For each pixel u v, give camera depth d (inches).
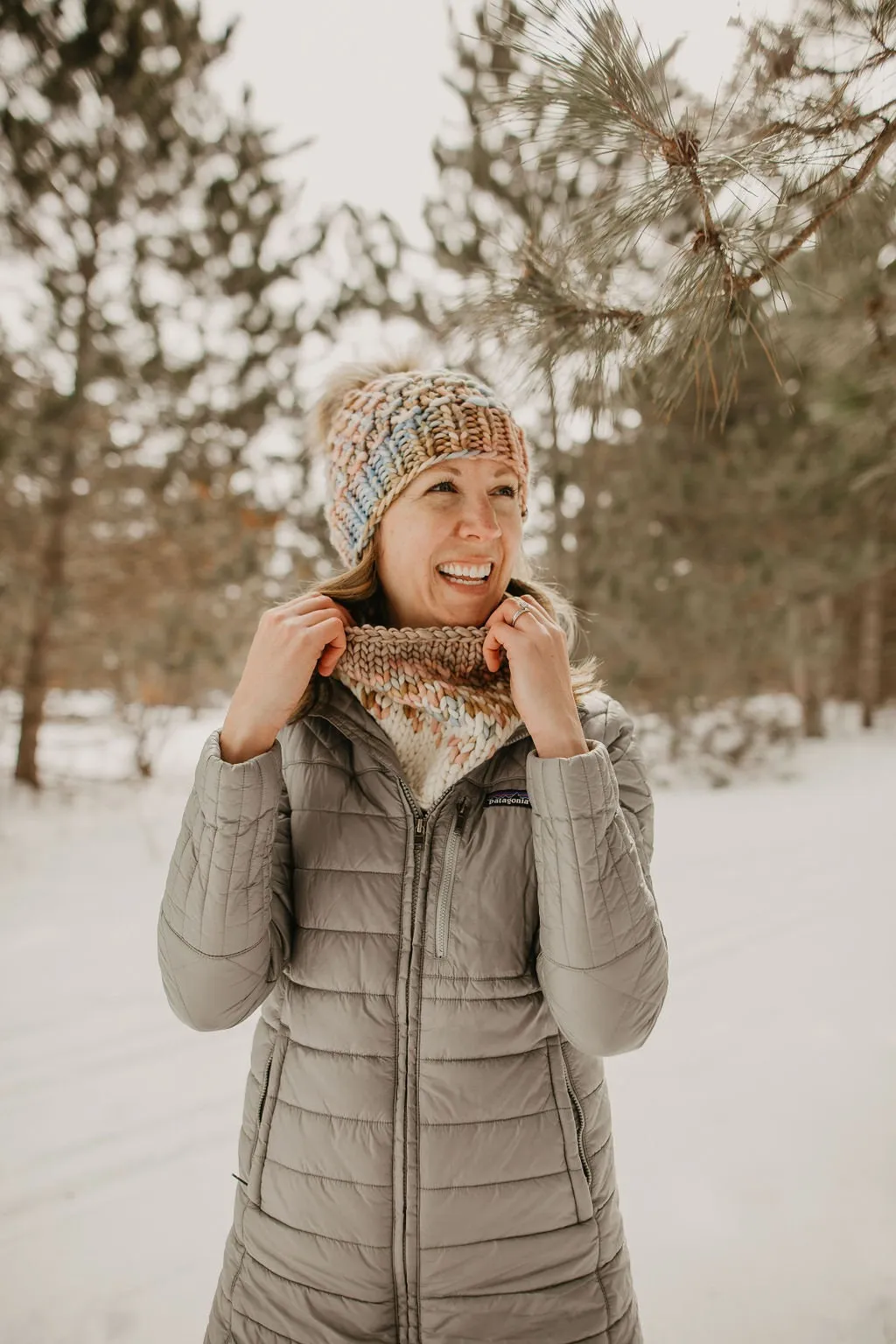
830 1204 77.9
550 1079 37.1
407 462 39.7
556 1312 35.7
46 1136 96.7
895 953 142.7
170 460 297.1
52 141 267.3
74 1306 69.7
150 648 281.9
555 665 36.0
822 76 42.8
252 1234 38.1
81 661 325.7
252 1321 37.4
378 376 48.7
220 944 35.2
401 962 37.0
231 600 303.7
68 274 279.0
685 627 314.3
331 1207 36.2
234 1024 37.3
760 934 157.6
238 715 36.5
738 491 302.0
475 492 40.2
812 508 302.4
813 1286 67.9
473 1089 35.9
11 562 288.5
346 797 39.5
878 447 112.2
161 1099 104.9
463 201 224.2
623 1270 38.4
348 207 267.4
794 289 52.3
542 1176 36.1
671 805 298.0
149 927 169.8
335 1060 36.8
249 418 294.5
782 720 391.9
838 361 84.9
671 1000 130.1
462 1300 35.4
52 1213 82.9
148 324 283.4
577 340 54.5
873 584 498.0
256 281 290.0
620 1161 88.2
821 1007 123.0
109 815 277.7
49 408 273.7
